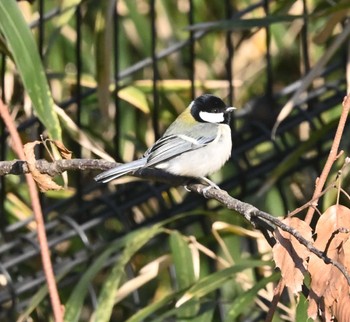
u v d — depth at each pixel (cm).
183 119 846
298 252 520
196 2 1280
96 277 1082
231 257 915
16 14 657
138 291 1134
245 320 1008
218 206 1128
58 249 1165
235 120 1158
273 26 1259
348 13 1008
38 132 1086
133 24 1272
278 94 1138
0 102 548
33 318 1053
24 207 1166
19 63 650
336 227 528
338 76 1252
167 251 1072
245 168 1196
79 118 1120
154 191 1105
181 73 1280
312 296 524
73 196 1112
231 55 1129
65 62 1262
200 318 805
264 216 524
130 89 1127
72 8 998
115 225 1184
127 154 1207
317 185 560
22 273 1138
